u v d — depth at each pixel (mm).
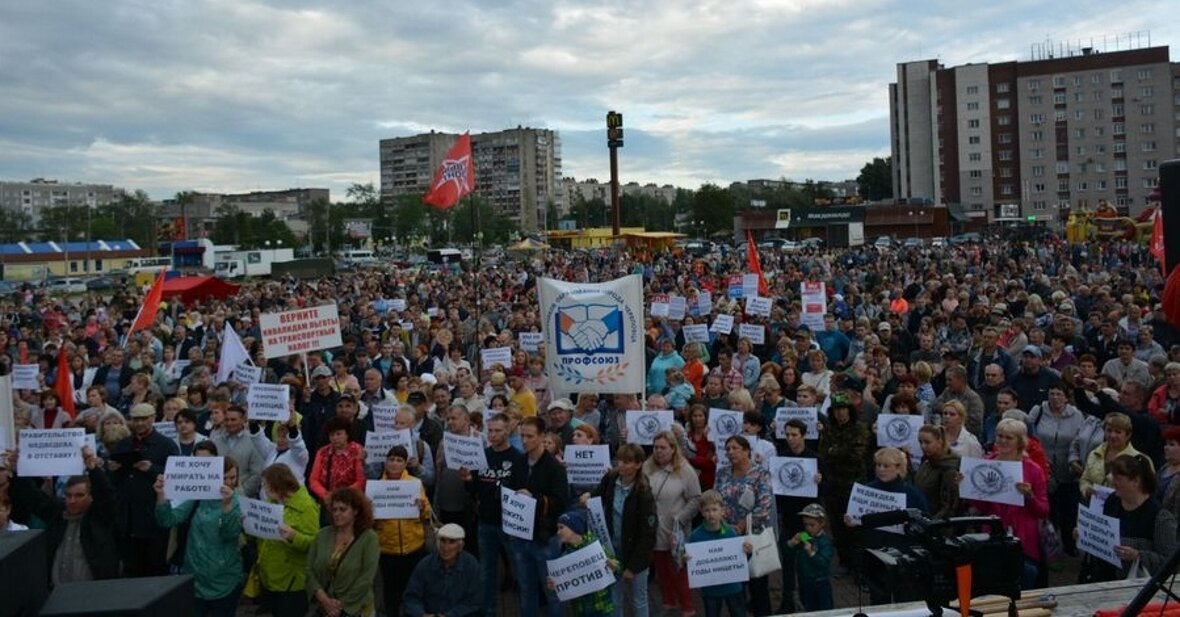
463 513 8938
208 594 7438
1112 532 6441
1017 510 7328
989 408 10578
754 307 18109
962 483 7453
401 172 192625
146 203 154125
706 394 11070
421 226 130375
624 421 10516
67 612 2791
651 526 7320
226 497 7410
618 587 7320
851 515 7316
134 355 15734
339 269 79312
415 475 9148
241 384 11992
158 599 2914
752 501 7586
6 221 145875
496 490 8023
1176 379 9281
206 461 7414
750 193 172250
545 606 8773
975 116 122750
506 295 30016
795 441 8562
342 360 13320
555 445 8539
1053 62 118438
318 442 10258
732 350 14852
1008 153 122000
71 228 137500
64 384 12352
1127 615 3553
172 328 23469
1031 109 119938
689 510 7770
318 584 6719
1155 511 6406
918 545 4031
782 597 8672
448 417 8914
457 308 23797
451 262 81625
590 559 6859
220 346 16906
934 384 12195
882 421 9203
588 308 10281
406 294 32750
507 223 140000
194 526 7559
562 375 10406
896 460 7219
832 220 105250
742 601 7297
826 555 7262
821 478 8320
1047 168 119750
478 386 12391
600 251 74688
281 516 7195
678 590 7855
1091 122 117250
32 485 8227
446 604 6926
